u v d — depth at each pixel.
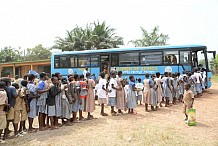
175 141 6.31
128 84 9.96
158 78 11.12
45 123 8.56
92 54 17.67
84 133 7.27
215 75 32.75
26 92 7.36
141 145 6.10
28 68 35.50
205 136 6.71
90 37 37.38
